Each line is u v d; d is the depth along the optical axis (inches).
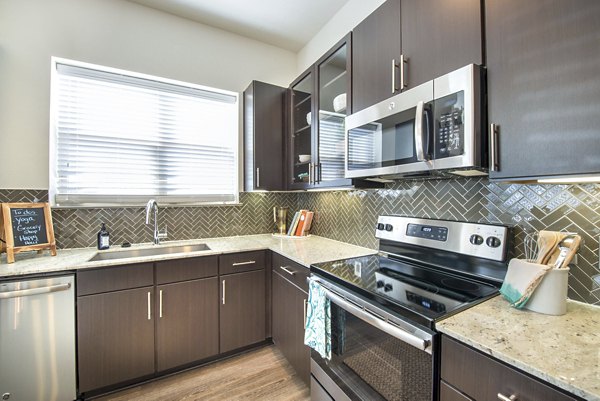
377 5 75.7
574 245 35.7
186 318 73.9
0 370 55.5
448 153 42.3
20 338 56.8
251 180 97.0
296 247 82.1
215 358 80.0
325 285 54.6
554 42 32.5
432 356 33.9
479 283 47.9
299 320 67.7
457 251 51.8
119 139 86.3
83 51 80.0
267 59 110.3
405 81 51.1
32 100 74.2
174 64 93.0
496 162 38.4
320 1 86.5
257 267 84.3
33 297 57.6
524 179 35.6
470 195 53.6
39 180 75.0
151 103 90.9
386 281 49.7
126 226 85.9
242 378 72.1
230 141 104.9
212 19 95.3
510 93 36.9
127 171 87.4
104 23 82.8
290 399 64.6
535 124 34.3
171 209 93.0
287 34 104.1
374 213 77.2
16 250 63.0
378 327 41.1
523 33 35.4
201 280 75.7
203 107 99.7
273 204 111.8
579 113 30.4
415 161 47.7
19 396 57.0
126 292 66.6
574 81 30.8
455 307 37.7
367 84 60.1
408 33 50.8
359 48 62.6
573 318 34.1
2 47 71.2
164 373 72.7
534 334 30.2
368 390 44.7
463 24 42.1
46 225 69.6
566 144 31.5
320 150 79.6
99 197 83.5
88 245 80.6
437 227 56.1
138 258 67.8
